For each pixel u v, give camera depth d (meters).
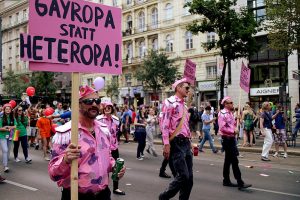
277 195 7.09
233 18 19.33
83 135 3.17
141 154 13.59
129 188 7.84
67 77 17.41
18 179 8.95
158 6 40.56
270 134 12.15
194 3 19.23
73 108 3.01
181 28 38.03
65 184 3.18
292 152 13.66
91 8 3.47
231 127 7.63
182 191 5.51
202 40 36.19
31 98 32.47
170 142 5.57
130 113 20.38
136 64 42.31
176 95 5.71
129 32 44.09
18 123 11.57
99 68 3.51
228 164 7.87
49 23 3.21
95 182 3.18
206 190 7.52
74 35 3.35
